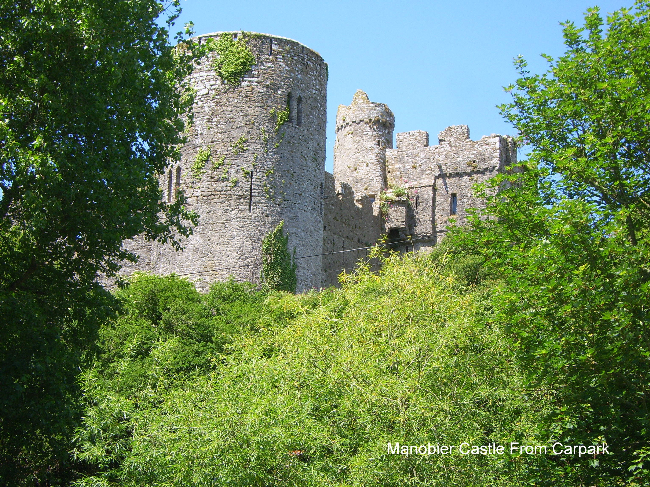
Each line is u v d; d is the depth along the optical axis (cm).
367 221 6353
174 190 4656
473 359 2612
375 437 2398
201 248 4556
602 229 2183
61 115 2266
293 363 2853
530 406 2509
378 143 6800
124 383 3186
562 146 2642
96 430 2539
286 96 4700
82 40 2330
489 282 4259
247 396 2547
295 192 4666
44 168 2136
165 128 2575
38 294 2339
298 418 2445
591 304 2048
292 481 2342
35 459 2412
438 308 3091
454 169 6581
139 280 4022
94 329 2431
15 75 2302
